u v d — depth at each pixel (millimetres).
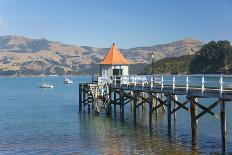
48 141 36750
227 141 34219
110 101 54000
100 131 41656
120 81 51156
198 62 170875
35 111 68312
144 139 36312
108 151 31797
